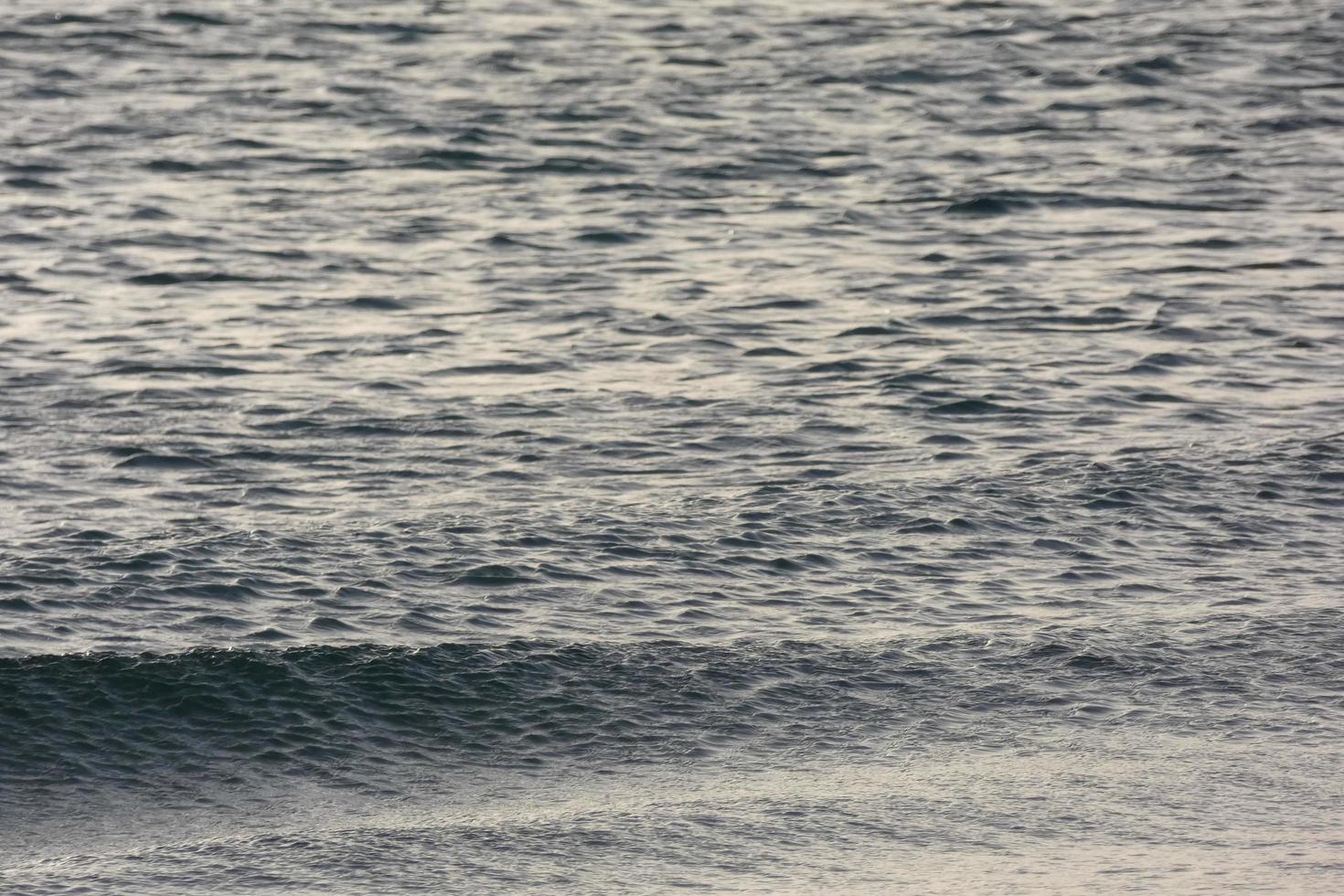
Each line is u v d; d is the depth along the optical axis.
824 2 113.44
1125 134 87.88
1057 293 64.81
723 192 78.25
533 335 60.16
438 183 79.19
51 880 26.41
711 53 102.00
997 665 35.81
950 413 52.59
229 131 86.38
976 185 79.12
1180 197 77.56
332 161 82.06
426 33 105.88
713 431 51.00
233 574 39.72
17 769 30.41
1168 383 55.44
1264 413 52.72
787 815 29.00
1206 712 33.66
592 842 27.89
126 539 41.91
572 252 69.81
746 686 34.69
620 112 90.69
